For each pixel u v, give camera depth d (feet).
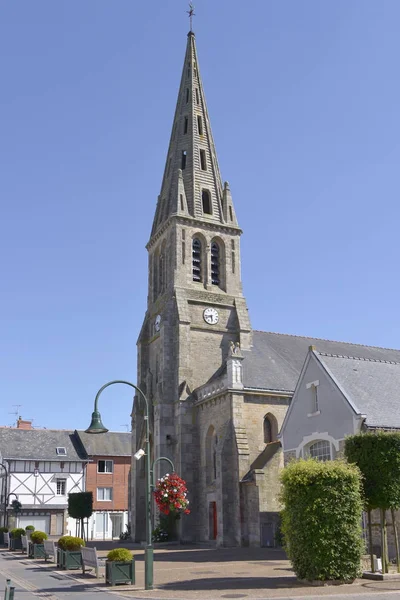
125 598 56.75
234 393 130.93
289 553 65.77
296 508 65.21
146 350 172.65
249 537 120.06
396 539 68.95
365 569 71.41
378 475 68.74
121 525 200.23
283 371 144.97
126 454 204.54
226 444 127.54
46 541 100.12
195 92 188.75
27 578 75.31
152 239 180.14
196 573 76.43
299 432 102.53
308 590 58.03
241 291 167.84
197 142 181.37
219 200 176.45
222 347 158.51
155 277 176.65
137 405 169.17
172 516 142.10
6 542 147.95
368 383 99.50
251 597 54.24
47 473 189.26
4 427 196.85
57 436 202.59
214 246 171.53
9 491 183.01
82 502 140.05
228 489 125.08
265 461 122.83
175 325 155.94
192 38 199.00
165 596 57.11
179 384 149.48
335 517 63.62
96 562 74.33
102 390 69.31
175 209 168.25
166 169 190.39
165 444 147.23
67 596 58.65
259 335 162.50
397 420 92.43
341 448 92.07
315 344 165.78
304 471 65.82
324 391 98.07
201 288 163.63
